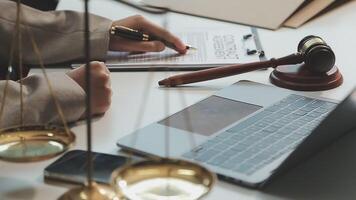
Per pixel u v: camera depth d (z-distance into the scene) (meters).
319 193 0.72
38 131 0.74
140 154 0.80
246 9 1.44
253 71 1.12
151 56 1.20
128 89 1.05
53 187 0.74
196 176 0.65
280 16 1.39
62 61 1.19
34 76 0.95
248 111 0.92
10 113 0.88
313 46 1.06
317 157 0.80
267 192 0.72
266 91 1.01
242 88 1.02
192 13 1.44
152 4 1.51
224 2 1.48
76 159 0.77
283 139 0.82
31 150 0.69
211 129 0.86
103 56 1.19
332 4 1.51
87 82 0.66
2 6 1.18
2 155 0.67
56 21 1.19
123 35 1.22
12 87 0.91
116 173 0.64
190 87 1.06
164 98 1.00
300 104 0.95
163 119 0.90
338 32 1.34
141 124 0.90
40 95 0.90
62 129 0.75
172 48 1.22
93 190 0.67
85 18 0.65
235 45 1.25
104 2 1.57
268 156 0.77
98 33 1.19
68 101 0.91
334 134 0.83
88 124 0.66
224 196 0.71
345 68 1.14
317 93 1.02
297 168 0.77
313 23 1.40
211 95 0.99
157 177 0.64
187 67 1.14
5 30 1.16
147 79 1.10
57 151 0.69
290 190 0.72
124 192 0.62
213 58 1.18
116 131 0.89
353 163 0.79
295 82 1.04
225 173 0.73
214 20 1.41
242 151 0.79
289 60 1.08
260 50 1.21
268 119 0.89
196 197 0.61
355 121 0.87
